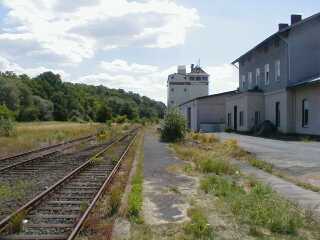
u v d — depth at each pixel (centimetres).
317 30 3872
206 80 11231
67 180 1446
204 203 1074
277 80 4141
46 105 12550
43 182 1434
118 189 1168
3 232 819
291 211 925
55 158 2208
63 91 14975
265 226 854
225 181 1308
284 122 3919
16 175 1598
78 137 4094
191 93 11181
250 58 5094
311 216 898
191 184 1366
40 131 4641
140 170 1661
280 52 4047
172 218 931
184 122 3572
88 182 1432
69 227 859
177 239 780
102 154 2350
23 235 800
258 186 1148
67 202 1098
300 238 780
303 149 2475
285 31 3856
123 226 869
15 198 1161
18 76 15475
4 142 3050
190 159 2092
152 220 914
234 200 1043
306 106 3631
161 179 1471
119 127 7038
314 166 1738
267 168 1658
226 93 5950
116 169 1647
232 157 2136
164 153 2447
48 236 789
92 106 14812
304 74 3859
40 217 942
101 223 887
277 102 4141
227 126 5453
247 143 2983
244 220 893
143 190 1257
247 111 4553
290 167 1716
